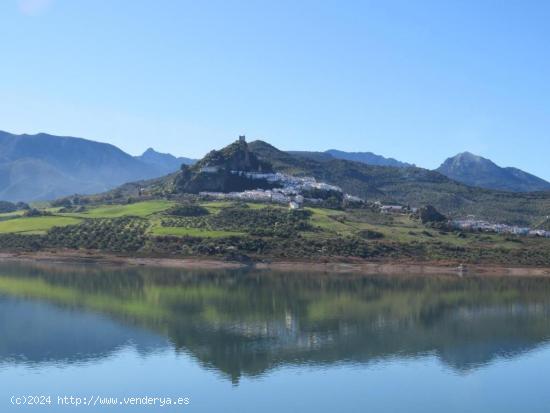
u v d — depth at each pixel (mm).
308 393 74000
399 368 84312
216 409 68562
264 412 67875
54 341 93000
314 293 142500
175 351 89188
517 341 100500
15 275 157500
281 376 79625
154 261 184375
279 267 184500
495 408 70750
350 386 76562
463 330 107688
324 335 100812
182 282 153375
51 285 142750
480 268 191875
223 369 81750
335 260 191250
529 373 83562
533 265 198125
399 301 135125
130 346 91250
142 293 135250
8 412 67375
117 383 76000
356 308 125312
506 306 132000
